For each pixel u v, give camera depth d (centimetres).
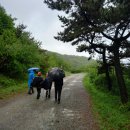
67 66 9525
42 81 1655
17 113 1193
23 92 2069
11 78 2725
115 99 1862
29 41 3506
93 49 2325
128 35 1700
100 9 1556
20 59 2920
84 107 1387
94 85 2991
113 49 1753
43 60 4266
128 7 1444
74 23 1803
